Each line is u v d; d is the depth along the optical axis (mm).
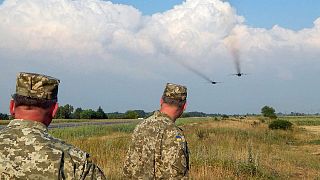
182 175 3822
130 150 4043
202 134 25594
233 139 23203
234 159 12656
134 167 3977
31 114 2400
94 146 14531
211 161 12094
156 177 3844
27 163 2271
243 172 11711
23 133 2350
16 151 2295
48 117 2473
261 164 13500
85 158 2377
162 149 3834
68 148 2381
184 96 4008
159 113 4016
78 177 2309
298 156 19797
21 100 2373
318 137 33094
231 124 40938
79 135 25219
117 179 8977
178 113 4035
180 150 3826
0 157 2279
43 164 2273
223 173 11086
